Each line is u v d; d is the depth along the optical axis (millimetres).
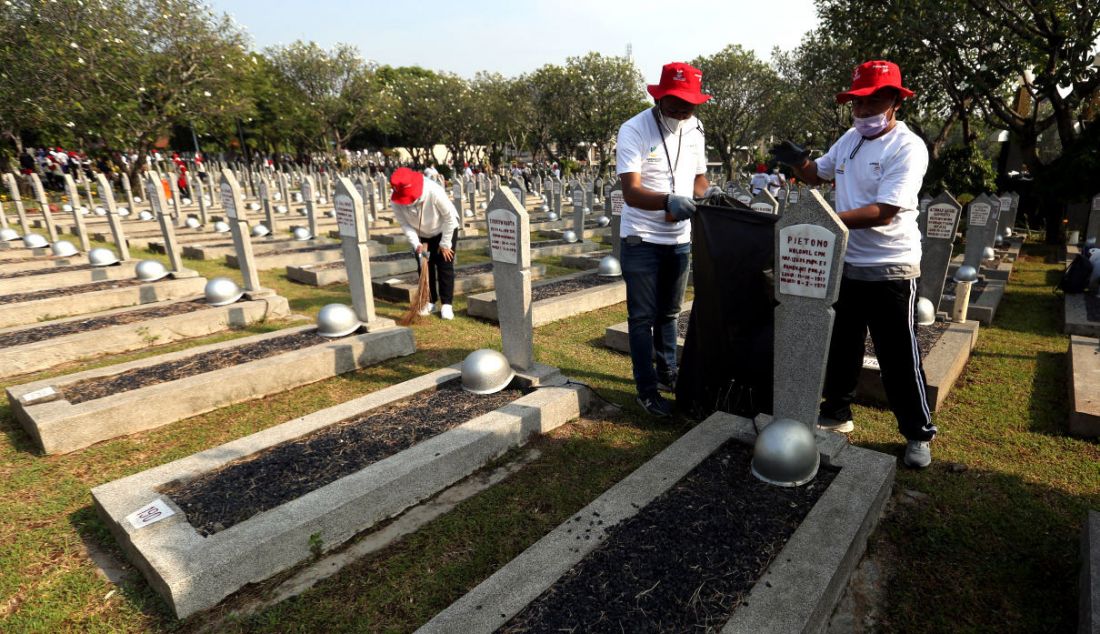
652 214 3945
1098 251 7410
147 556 2572
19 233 12305
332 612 2535
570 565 2469
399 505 3211
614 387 4898
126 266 8672
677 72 3670
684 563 2482
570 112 42875
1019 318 6988
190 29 19297
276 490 3121
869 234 3264
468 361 4379
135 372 4703
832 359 3768
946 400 4586
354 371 5301
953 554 2838
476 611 2238
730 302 3775
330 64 34781
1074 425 3967
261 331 6457
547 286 8062
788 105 34156
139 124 19078
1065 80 12031
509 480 3523
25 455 3799
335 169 34812
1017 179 16578
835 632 2404
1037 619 2443
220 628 2457
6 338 5559
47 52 15828
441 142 43938
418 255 6723
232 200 6625
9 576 2736
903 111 15500
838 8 15281
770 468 2994
